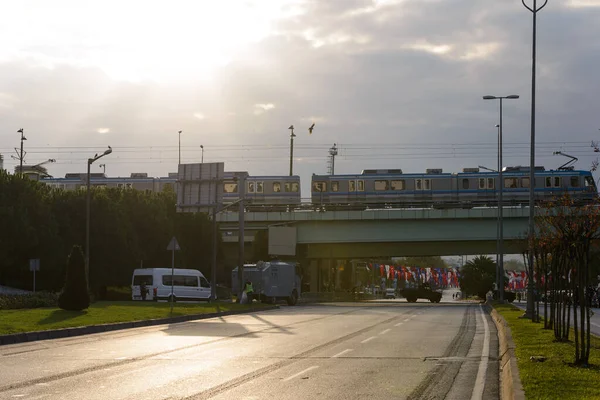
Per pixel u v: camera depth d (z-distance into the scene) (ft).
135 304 150.92
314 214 247.70
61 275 208.44
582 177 255.09
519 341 63.26
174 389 42.16
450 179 263.70
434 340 75.41
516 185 260.83
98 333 86.17
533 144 119.44
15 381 45.27
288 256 268.62
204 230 249.55
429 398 39.19
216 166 179.73
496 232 242.58
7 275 205.57
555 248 71.67
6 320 90.53
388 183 265.54
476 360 56.70
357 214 244.63
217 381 45.44
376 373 49.21
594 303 185.26
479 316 130.31
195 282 188.03
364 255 279.49
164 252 233.35
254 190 269.44
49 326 83.87
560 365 45.65
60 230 205.16
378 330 91.09
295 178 270.46
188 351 64.08
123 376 47.67
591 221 57.26
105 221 209.26
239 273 177.99
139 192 232.53
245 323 107.04
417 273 397.39
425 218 241.76
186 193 181.88
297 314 137.90
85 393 40.68
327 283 338.34
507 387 38.96
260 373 49.26
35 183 201.98
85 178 289.12
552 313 79.30
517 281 346.74
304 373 49.24
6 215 185.47
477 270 360.89
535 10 123.24
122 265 213.46
